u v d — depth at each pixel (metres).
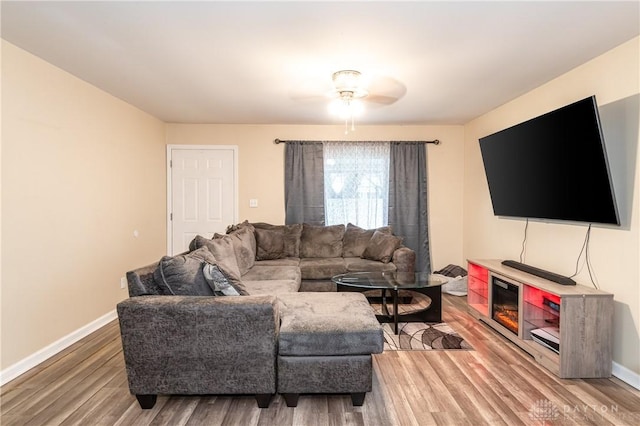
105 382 2.29
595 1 1.85
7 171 2.35
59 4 1.90
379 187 4.88
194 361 1.94
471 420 1.87
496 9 1.93
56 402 2.06
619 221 2.25
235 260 3.17
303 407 2.00
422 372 2.41
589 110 2.30
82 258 3.08
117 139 3.62
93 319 3.22
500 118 3.92
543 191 2.88
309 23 2.08
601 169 2.28
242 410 1.97
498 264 3.41
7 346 2.34
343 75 2.85
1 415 1.92
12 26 2.14
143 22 2.09
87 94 3.14
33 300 2.54
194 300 1.95
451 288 4.46
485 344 2.89
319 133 4.88
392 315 3.44
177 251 4.86
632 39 2.28
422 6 1.90
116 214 3.61
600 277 2.53
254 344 1.94
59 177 2.81
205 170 4.86
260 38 2.28
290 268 3.75
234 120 4.63
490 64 2.70
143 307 1.91
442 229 4.98
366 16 2.00
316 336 1.95
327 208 4.88
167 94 3.48
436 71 2.84
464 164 4.90
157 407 2.00
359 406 2.01
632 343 2.28
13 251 2.39
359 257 4.46
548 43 2.35
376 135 4.90
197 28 2.15
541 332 2.63
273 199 4.89
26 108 2.50
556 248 3.00
